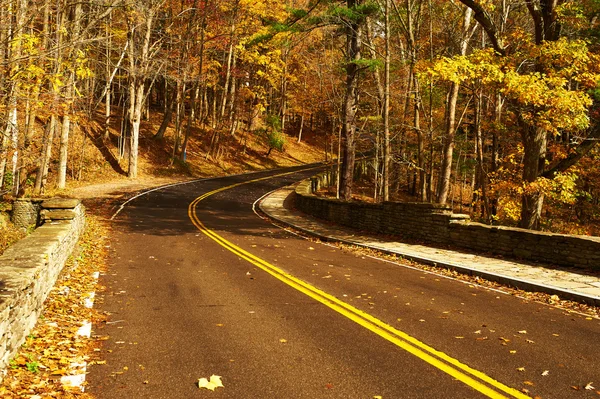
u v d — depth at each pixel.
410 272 10.69
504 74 13.62
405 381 4.76
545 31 15.02
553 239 11.09
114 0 14.68
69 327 6.16
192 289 8.48
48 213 11.45
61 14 13.48
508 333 6.33
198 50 42.31
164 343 5.75
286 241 15.55
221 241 14.62
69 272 9.17
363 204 18.83
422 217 15.41
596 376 4.95
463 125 30.38
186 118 56.75
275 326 6.45
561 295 8.41
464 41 21.67
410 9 23.84
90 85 34.12
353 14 21.91
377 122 30.92
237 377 4.81
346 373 4.94
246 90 50.66
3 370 4.49
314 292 8.35
